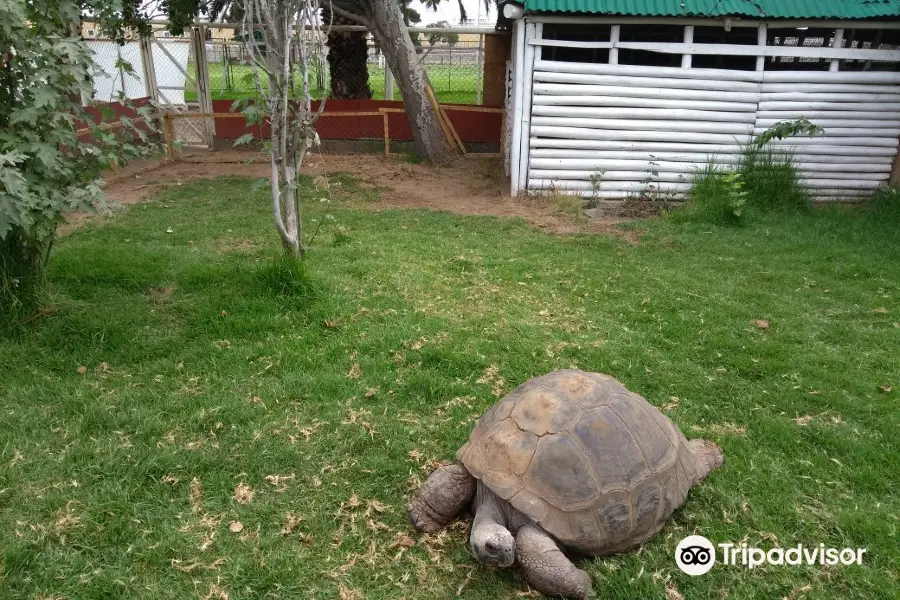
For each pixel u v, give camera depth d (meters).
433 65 24.92
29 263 5.04
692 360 4.99
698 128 9.80
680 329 5.45
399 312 5.60
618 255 7.50
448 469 3.16
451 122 14.05
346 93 15.98
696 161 9.95
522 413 3.04
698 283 6.53
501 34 13.04
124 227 7.94
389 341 5.03
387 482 3.56
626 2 9.23
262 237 7.68
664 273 6.82
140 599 2.78
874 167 10.00
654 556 3.03
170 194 9.95
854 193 10.12
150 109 5.37
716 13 9.16
